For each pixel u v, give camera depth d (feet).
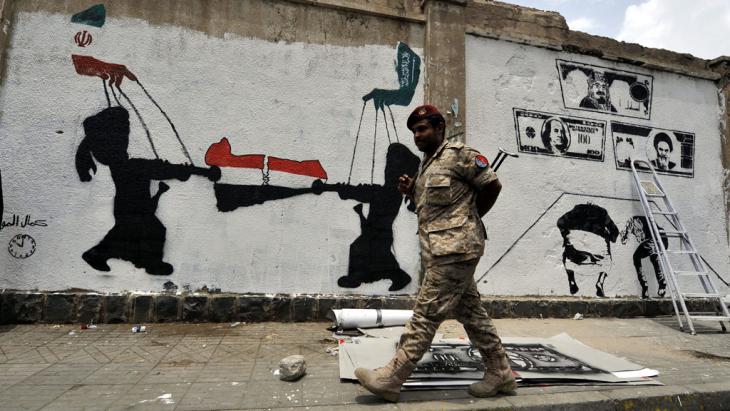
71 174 13.14
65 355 9.70
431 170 7.78
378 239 14.93
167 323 13.03
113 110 13.61
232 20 14.74
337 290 14.42
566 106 17.57
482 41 16.92
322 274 14.39
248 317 13.53
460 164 7.64
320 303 13.98
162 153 13.76
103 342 10.84
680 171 18.83
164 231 13.51
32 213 12.76
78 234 12.98
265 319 13.62
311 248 14.42
